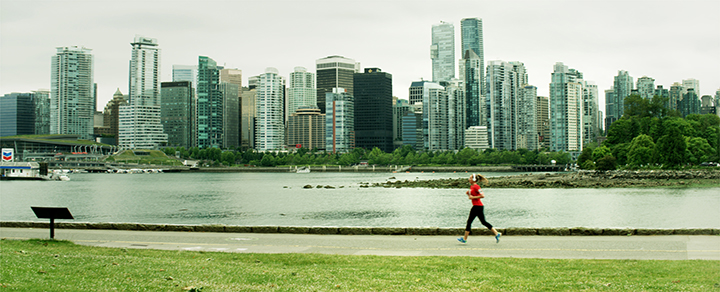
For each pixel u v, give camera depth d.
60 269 23.81
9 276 21.78
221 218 101.56
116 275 22.72
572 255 28.66
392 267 24.92
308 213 107.62
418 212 105.44
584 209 103.56
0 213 115.50
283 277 22.47
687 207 104.56
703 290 19.89
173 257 28.39
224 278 22.38
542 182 178.12
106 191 188.00
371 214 103.38
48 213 35.69
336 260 27.03
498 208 107.38
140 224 40.47
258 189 194.50
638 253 28.97
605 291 20.00
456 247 31.62
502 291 20.20
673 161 189.12
